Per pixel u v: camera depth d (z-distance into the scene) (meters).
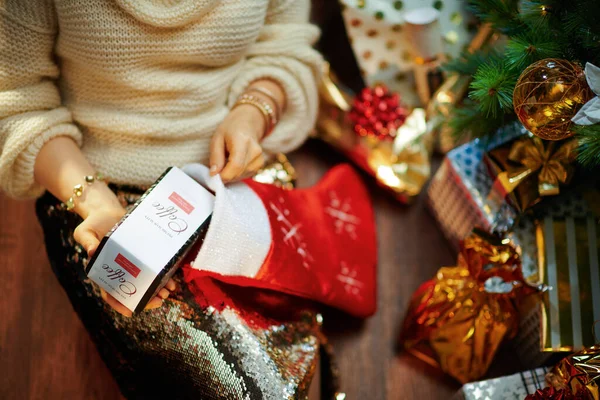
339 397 1.16
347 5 1.34
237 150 0.93
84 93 0.98
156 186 0.83
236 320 0.94
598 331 1.10
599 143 0.81
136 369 0.98
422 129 1.42
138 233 0.79
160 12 0.87
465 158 1.27
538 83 0.82
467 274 1.19
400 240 1.43
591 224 1.18
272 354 0.94
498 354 1.28
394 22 1.34
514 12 1.01
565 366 0.93
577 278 1.15
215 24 0.93
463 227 1.31
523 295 1.18
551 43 0.89
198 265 0.86
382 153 1.42
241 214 0.92
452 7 1.35
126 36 0.89
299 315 1.07
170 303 0.93
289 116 1.15
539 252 1.17
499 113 1.04
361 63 1.42
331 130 1.47
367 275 1.28
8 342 1.26
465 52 1.17
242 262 0.92
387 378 1.26
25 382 1.22
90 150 1.00
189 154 1.02
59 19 0.88
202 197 0.87
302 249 1.07
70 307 1.30
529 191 1.12
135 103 0.97
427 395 1.24
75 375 1.23
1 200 1.42
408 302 1.35
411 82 1.48
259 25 0.99
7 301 1.30
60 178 0.93
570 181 1.11
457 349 1.19
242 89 1.08
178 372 0.93
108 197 0.94
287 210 1.09
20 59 0.89
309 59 1.11
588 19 0.87
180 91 0.97
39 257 1.36
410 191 1.41
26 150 0.91
